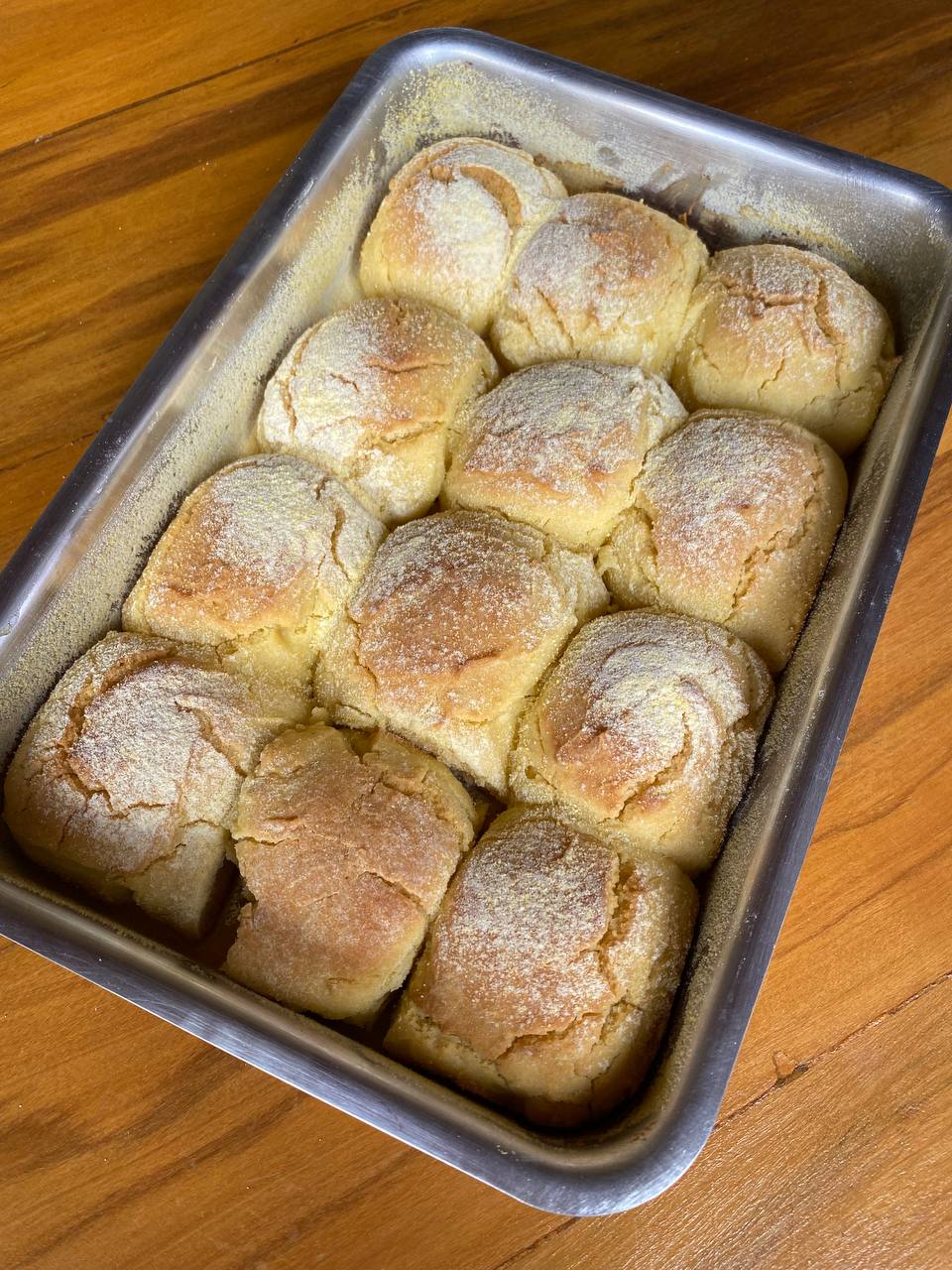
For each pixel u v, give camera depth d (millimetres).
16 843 350
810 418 410
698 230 470
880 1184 335
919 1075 347
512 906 320
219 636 375
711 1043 270
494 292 446
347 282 467
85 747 345
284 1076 273
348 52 527
